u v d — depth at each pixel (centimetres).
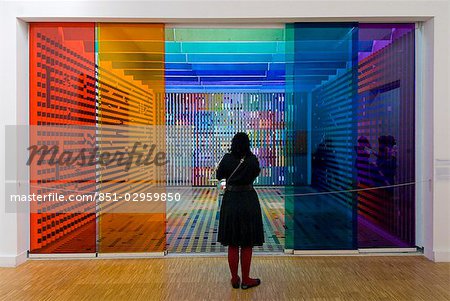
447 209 414
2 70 405
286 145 441
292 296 319
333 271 380
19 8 404
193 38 541
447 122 413
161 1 407
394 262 408
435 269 386
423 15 408
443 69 411
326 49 432
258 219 336
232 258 340
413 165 439
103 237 449
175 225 584
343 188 437
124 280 358
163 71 444
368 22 428
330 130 438
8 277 368
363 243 439
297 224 438
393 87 438
